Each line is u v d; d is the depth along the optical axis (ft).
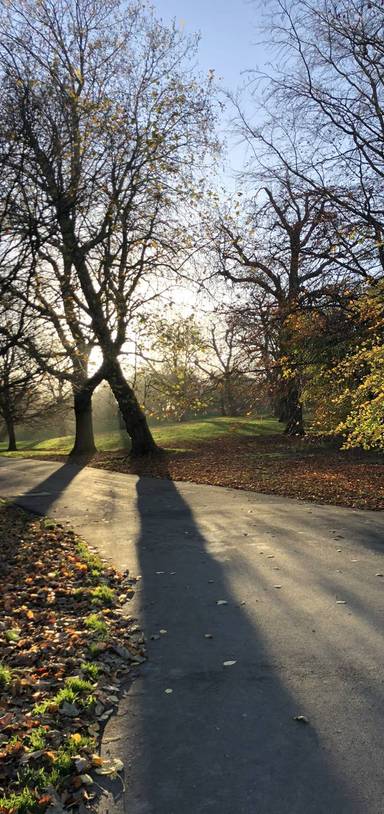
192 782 11.44
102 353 52.60
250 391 55.83
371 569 25.88
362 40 38.91
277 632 19.02
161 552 31.07
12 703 14.57
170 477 68.13
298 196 42.98
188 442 115.65
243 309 54.34
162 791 11.19
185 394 63.26
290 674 15.93
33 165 29.71
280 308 48.91
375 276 41.52
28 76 32.32
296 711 13.97
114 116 34.83
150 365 68.69
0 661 16.93
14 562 30.81
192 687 15.51
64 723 13.61
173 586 24.86
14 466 91.91
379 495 46.01
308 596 22.52
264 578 25.21
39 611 22.59
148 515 42.55
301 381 52.65
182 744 12.78
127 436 139.44
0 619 21.16
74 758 12.08
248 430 131.34
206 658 17.34
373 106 41.09
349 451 85.25
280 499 47.91
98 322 51.44
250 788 11.19
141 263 60.49
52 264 37.01
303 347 49.14
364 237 38.93
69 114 31.40
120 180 36.70
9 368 34.14
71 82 35.32
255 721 13.60
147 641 19.02
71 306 39.65
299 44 41.14
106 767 11.94
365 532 33.30
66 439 170.81
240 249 52.06
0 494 56.90
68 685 15.38
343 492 48.78
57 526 39.65
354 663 16.44
